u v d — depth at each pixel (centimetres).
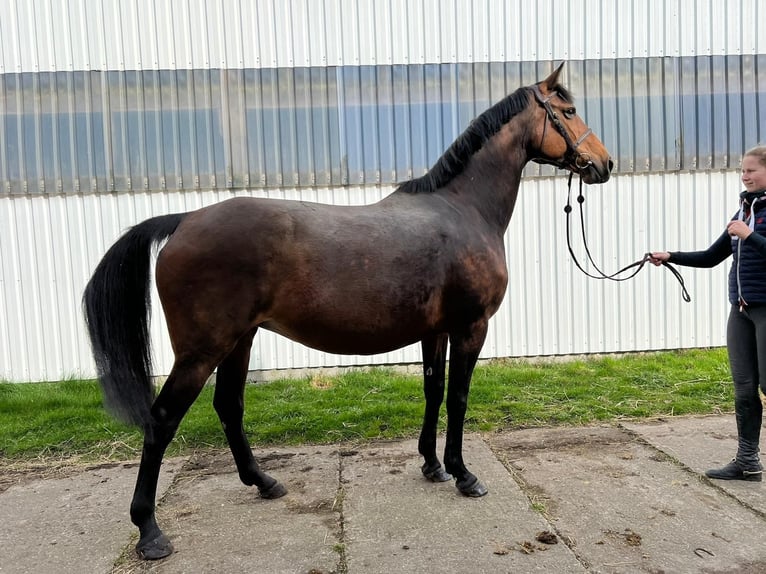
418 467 324
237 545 242
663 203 530
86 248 506
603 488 286
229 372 278
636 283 537
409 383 473
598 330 537
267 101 505
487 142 298
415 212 271
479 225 287
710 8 518
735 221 266
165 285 237
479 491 280
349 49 505
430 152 514
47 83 491
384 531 250
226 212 242
